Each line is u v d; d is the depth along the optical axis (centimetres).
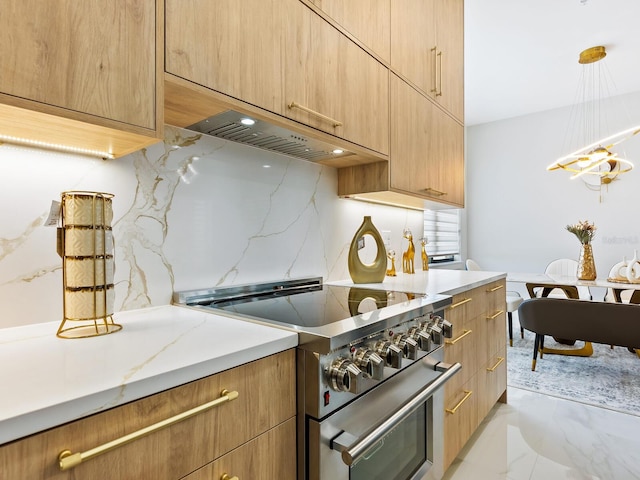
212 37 101
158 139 91
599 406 239
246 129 130
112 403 56
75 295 86
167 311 116
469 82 423
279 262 167
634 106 450
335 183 202
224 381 72
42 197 98
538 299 289
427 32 214
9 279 93
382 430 99
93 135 87
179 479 64
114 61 81
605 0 280
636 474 168
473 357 190
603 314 261
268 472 81
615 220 461
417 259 296
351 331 93
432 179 218
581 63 372
